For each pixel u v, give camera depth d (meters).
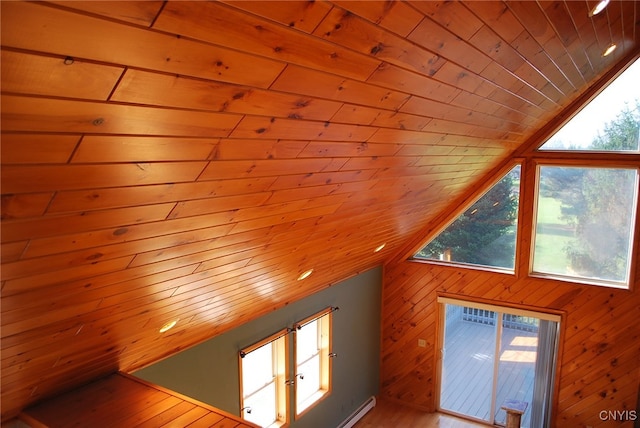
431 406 5.71
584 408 4.80
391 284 5.86
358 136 1.70
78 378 2.46
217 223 1.70
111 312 1.96
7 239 1.08
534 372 5.12
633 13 2.17
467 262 5.37
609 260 4.62
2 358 1.73
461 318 5.60
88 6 0.69
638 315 4.47
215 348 3.57
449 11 1.16
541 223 4.89
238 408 3.81
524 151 4.77
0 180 0.90
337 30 1.04
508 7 1.28
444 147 2.54
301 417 4.57
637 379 4.52
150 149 1.08
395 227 4.12
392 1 1.01
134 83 0.88
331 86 1.27
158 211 1.38
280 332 4.22
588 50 2.37
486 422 5.45
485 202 5.14
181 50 0.87
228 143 1.25
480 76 1.75
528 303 4.99
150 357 2.98
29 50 0.71
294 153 1.53
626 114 4.32
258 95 1.13
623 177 4.45
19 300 1.41
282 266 2.95
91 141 0.95
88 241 1.31
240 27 0.89
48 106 0.81
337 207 2.41
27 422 2.24
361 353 5.61
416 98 1.64
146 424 2.16
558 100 3.42
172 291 2.16
